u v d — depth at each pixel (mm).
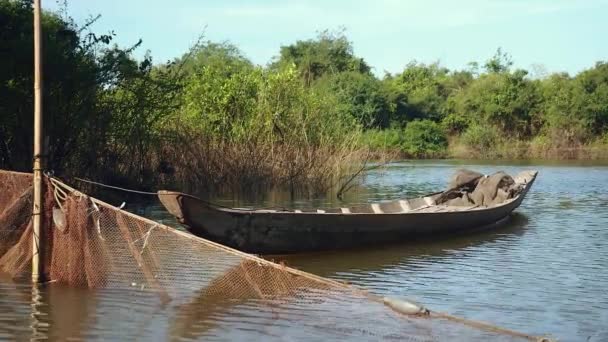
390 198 21609
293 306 8422
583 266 11227
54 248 9148
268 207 18547
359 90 55062
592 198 21719
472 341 7246
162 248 9055
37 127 9117
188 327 7598
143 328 7562
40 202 9156
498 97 55625
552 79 57938
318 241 11953
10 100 16000
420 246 13055
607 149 48844
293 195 21969
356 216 12273
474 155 51094
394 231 12969
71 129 17688
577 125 51344
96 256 9062
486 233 14688
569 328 7895
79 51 17672
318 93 26812
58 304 8328
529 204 20109
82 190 17766
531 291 9570
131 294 8789
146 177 20000
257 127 23594
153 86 19750
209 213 10789
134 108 19188
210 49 57156
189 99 24406
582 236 14266
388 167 35094
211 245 8500
